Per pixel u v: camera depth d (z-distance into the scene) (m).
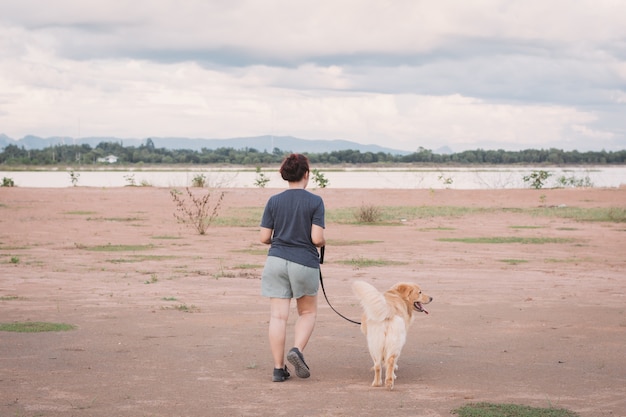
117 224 26.69
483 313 10.17
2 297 11.30
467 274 14.43
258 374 6.86
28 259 16.61
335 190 45.78
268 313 10.08
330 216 30.86
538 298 11.50
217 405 5.80
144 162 183.25
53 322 9.29
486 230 25.11
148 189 45.22
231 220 28.81
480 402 5.91
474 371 7.02
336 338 8.57
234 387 6.37
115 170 147.88
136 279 13.52
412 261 16.58
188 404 5.81
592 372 6.97
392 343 6.36
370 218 28.42
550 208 35.12
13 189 43.91
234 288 12.45
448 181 53.97
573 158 195.12
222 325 9.22
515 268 15.48
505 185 60.75
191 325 9.20
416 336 8.69
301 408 5.73
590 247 19.88
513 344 8.23
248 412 5.61
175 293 11.85
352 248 19.44
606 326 9.26
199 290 12.20
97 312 10.08
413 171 143.88
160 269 15.02
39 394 6.05
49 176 101.12
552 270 15.17
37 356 7.43
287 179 6.92
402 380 6.69
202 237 22.47
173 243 20.61
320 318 9.80
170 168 164.62
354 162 192.25
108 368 6.98
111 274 14.20
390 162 191.12
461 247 19.77
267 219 6.90
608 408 5.74
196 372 6.88
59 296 11.46
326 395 6.14
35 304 10.70
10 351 7.65
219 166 179.88
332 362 7.42
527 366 7.21
